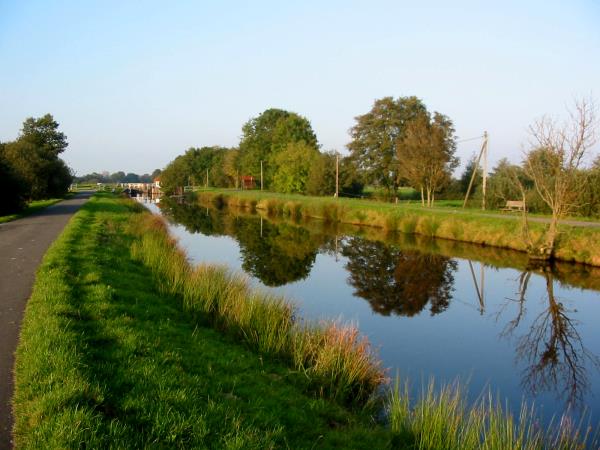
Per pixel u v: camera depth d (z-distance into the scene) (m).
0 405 4.77
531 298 14.76
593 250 19.09
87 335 6.57
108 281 10.20
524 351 10.16
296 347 8.54
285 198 51.38
